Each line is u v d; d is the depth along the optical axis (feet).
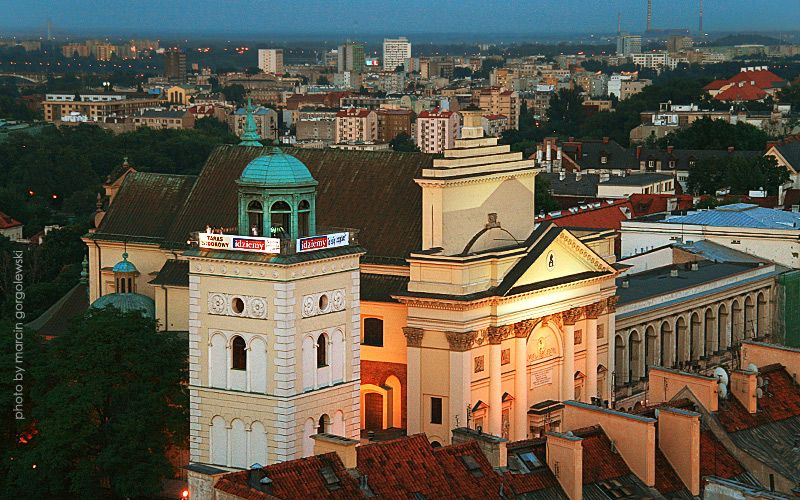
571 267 575.38
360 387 533.96
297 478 345.72
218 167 608.19
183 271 590.55
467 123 555.28
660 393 415.03
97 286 631.15
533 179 587.68
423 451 363.76
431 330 533.96
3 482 516.32
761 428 408.46
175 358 522.88
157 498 509.35
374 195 570.87
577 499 363.56
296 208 469.16
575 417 390.42
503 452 367.66
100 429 509.76
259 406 469.57
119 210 630.33
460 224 549.95
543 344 566.77
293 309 463.01
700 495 380.37
